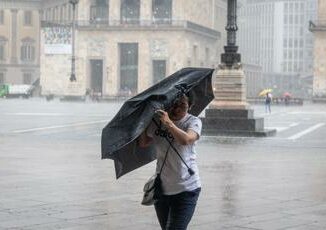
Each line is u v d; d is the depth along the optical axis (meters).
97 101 130.62
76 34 150.38
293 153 33.44
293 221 15.21
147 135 9.86
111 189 19.91
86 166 26.25
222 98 45.66
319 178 23.23
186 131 9.88
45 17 191.00
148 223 14.73
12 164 26.77
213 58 170.25
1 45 191.38
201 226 14.51
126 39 147.75
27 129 49.81
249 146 37.31
